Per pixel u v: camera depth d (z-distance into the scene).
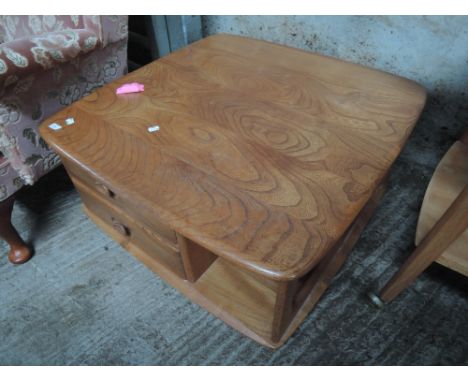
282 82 0.93
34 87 0.91
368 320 0.93
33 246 1.13
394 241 1.10
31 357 0.89
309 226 0.56
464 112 1.13
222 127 0.78
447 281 1.00
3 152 0.92
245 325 0.86
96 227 1.18
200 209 0.60
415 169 1.33
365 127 0.77
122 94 0.90
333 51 1.28
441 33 1.03
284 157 0.70
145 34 1.62
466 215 0.60
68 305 0.99
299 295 0.84
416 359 0.86
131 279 1.04
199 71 0.99
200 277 0.93
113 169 0.69
